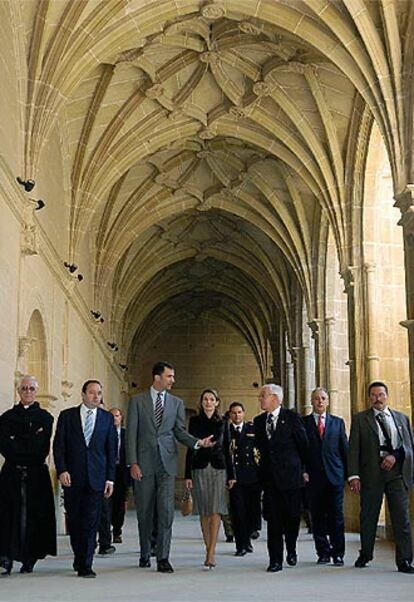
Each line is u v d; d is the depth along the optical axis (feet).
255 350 143.64
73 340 69.26
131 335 126.62
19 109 47.50
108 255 86.74
